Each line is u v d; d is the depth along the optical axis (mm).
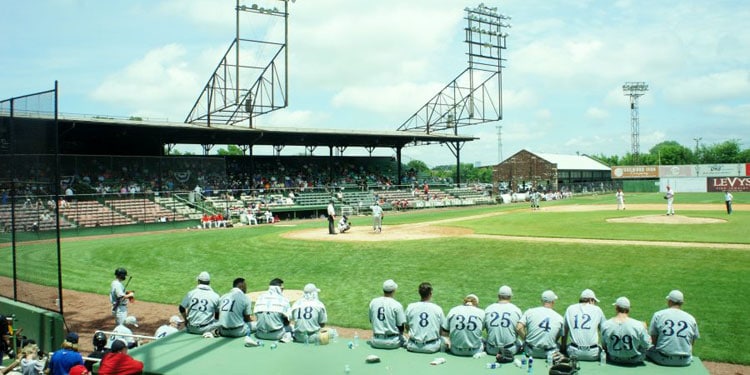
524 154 86312
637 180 96938
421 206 57688
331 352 9023
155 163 43469
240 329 10055
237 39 38281
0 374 10047
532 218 35594
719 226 26750
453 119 59031
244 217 42656
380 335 9219
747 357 9695
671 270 16188
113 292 12297
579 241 22094
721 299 13078
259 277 18844
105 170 40812
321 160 65812
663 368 7914
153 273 20297
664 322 8094
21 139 12570
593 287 14812
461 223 33562
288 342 9641
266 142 55125
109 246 27422
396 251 21562
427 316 8969
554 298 8766
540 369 7961
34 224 12391
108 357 8125
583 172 97062
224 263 21531
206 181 46312
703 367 7957
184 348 9359
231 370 8188
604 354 8195
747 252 18203
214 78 42844
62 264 22375
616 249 19734
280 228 35906
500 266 18031
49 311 11852
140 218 39156
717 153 128375
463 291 15250
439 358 8430
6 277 13633
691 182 86562
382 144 62688
